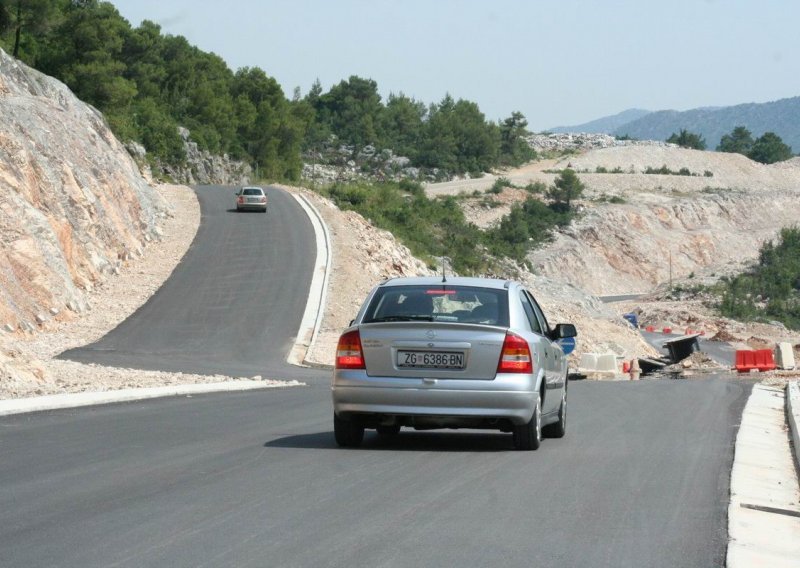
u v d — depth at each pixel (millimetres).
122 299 53000
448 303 13609
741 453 13695
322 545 7637
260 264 63094
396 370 13094
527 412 13055
